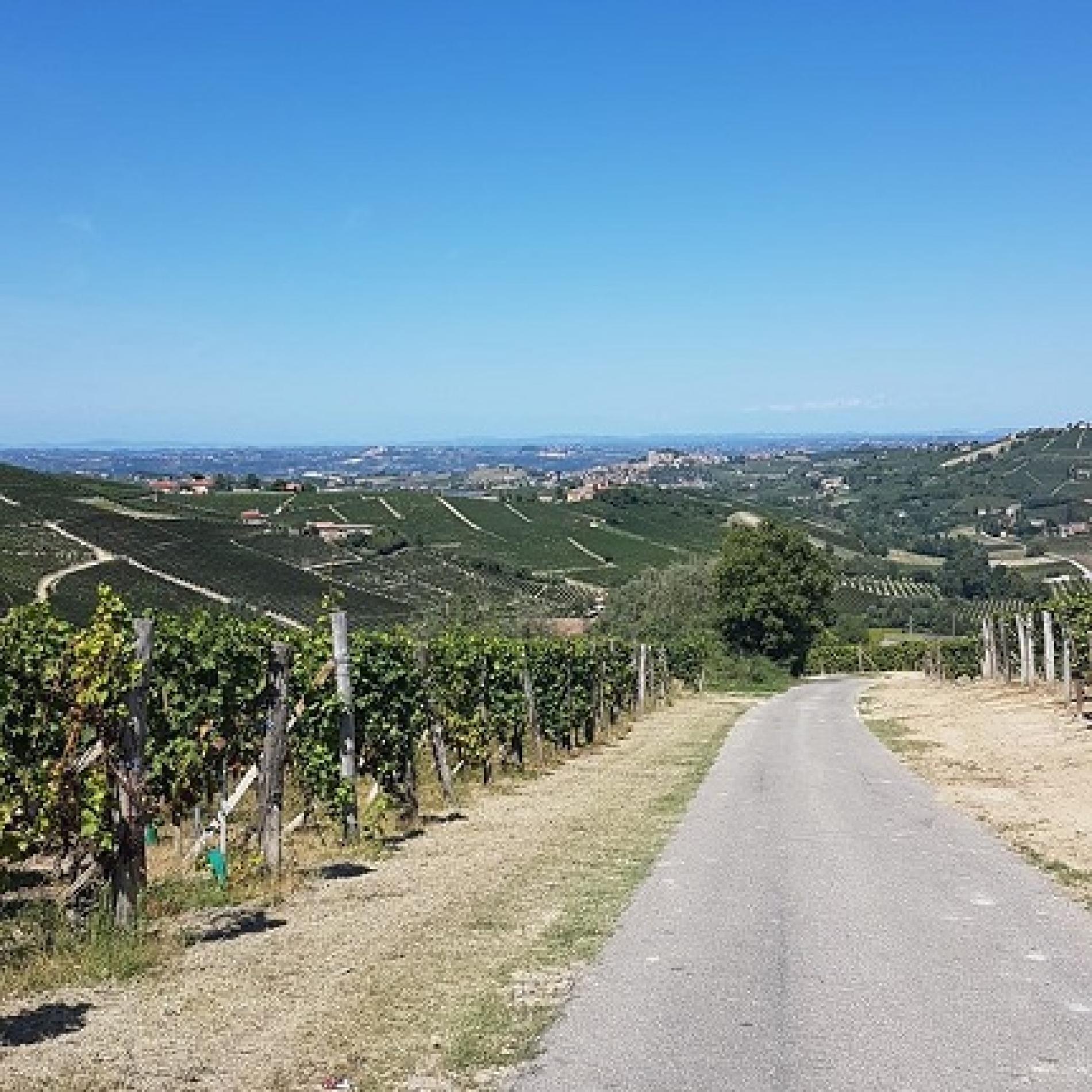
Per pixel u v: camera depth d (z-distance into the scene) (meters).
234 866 10.61
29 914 8.64
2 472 86.00
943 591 116.12
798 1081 5.57
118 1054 6.02
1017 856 11.38
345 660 12.77
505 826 13.88
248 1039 6.25
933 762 20.53
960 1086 5.50
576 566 105.38
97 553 64.00
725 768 20.41
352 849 12.09
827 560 67.12
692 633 64.12
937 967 7.57
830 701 42.69
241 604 34.31
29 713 8.56
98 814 8.20
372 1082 5.63
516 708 20.05
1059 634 36.62
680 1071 5.73
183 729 10.84
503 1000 6.90
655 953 7.95
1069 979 7.25
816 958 7.82
